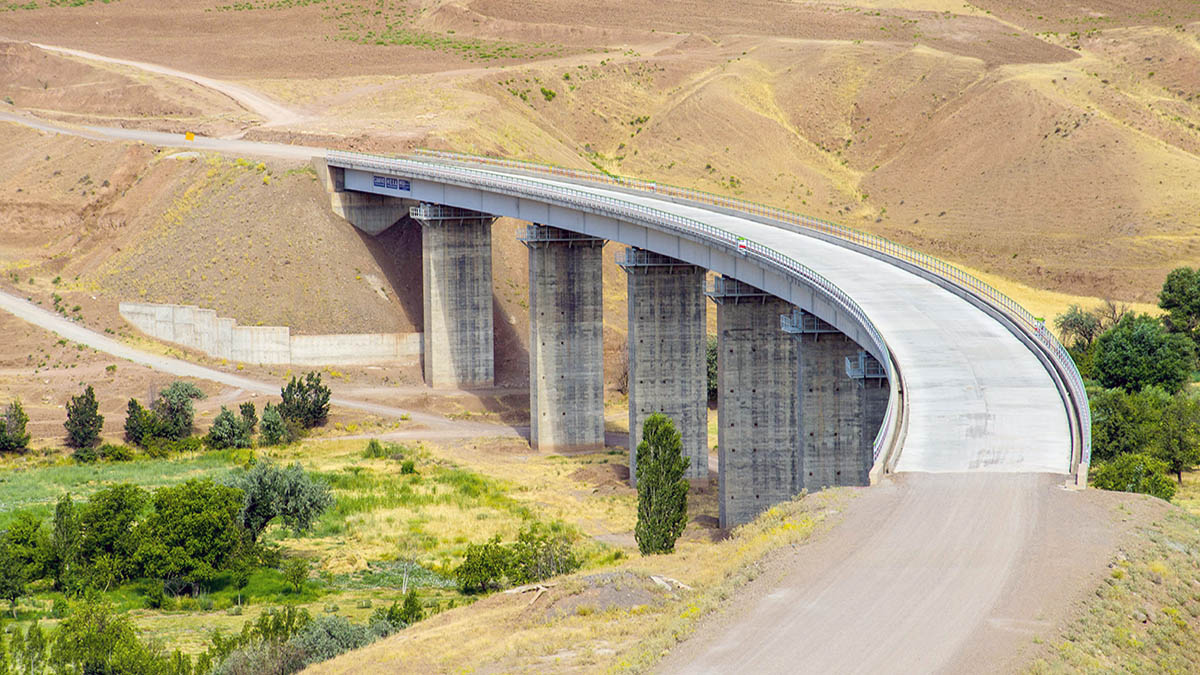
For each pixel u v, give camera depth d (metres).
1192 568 54.53
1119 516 58.38
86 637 65.56
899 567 53.53
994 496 60.03
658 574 62.78
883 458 62.88
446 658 55.41
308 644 64.94
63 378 149.38
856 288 93.38
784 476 109.94
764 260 99.50
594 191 137.12
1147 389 123.31
